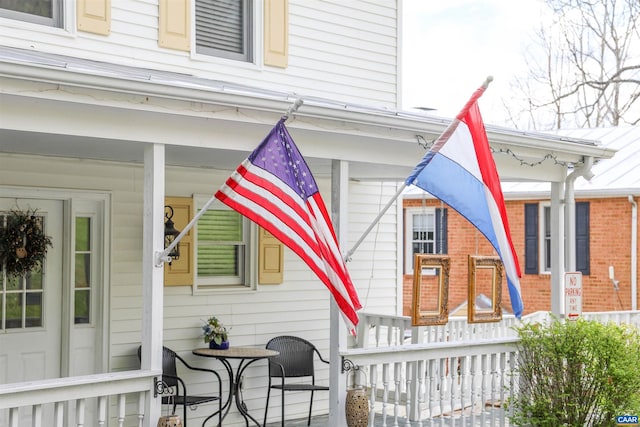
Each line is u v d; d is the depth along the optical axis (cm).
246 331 1066
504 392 1037
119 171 944
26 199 884
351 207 1191
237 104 730
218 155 862
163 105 701
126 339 945
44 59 648
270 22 1076
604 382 947
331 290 705
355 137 855
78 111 672
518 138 982
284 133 699
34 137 701
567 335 966
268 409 1078
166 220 991
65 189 898
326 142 835
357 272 1197
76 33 910
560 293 1106
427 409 1123
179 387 993
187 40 1001
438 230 2092
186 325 1006
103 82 649
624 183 1820
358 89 1177
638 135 2062
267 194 688
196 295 1017
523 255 1962
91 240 933
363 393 829
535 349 980
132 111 697
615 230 1830
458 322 1193
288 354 1072
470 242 2036
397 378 883
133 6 961
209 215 1047
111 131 689
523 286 1962
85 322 927
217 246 1059
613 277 1823
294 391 1108
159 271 712
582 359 953
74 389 650
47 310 901
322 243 706
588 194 1838
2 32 859
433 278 2100
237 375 966
